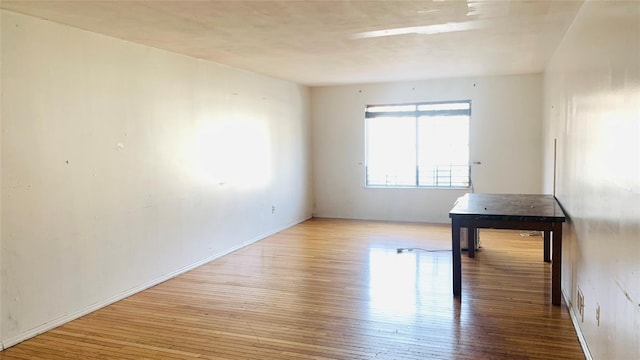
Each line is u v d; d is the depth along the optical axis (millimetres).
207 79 5578
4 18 3283
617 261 2258
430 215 8055
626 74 2129
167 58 4918
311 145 8602
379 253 5875
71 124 3801
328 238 6836
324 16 3691
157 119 4762
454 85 7680
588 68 3160
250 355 3092
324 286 4559
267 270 5176
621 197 2195
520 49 5188
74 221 3826
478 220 4047
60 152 3701
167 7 3355
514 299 4098
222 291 4453
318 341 3291
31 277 3471
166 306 4066
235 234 6172
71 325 3666
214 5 3346
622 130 2193
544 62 6137
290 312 3865
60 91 3703
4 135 3281
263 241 6676
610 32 2482
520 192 7508
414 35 4406
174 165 5008
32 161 3477
